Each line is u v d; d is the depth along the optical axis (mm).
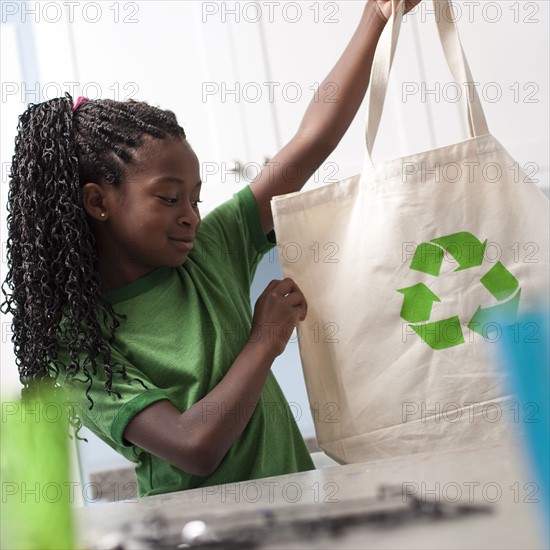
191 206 1068
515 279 969
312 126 1243
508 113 2105
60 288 1062
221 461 1034
